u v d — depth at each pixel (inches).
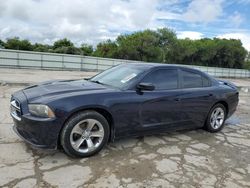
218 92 205.0
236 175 136.9
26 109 132.3
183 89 182.9
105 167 132.2
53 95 137.0
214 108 206.2
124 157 146.3
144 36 2048.5
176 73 183.3
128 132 155.6
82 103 134.7
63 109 129.4
